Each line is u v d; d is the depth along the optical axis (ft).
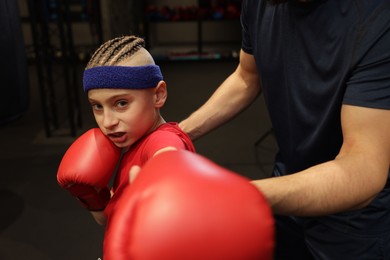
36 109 15.55
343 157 2.48
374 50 2.59
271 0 3.02
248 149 11.90
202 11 23.07
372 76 2.59
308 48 3.07
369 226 3.27
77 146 2.77
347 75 2.75
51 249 7.79
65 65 12.48
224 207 1.62
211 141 12.41
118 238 1.65
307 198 2.25
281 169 4.03
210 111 4.07
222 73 20.56
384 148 2.52
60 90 17.52
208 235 1.56
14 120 9.47
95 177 2.65
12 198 9.45
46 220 8.64
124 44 2.43
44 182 10.14
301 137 3.43
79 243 7.94
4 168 10.89
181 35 25.17
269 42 3.43
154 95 2.50
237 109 4.15
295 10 3.07
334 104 2.95
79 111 13.57
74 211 8.93
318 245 3.64
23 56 9.41
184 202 1.62
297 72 3.23
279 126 3.68
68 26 12.80
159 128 2.60
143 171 1.85
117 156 2.74
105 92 2.36
